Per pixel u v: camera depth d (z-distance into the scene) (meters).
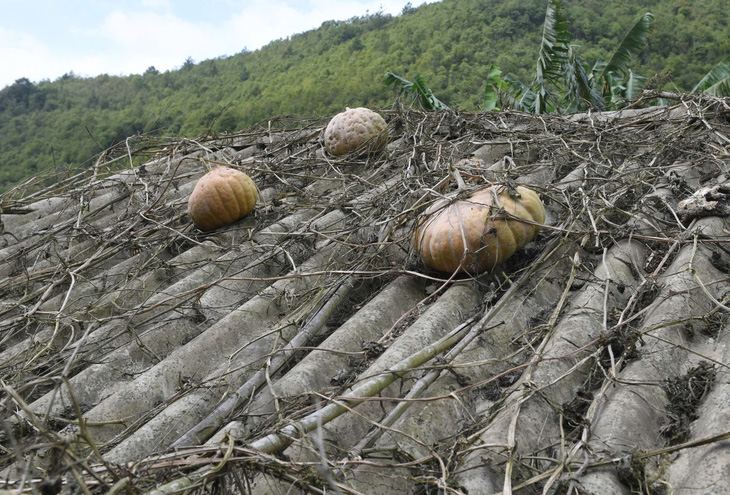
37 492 1.93
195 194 5.46
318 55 48.31
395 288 4.13
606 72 14.83
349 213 5.39
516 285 3.79
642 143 5.80
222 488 2.39
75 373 3.86
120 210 6.57
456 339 3.35
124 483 2.02
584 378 3.06
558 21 13.13
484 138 7.09
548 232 4.41
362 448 2.70
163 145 7.96
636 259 4.04
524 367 3.14
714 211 4.22
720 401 2.64
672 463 2.43
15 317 4.55
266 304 4.19
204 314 4.24
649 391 2.81
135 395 3.40
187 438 2.97
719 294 3.50
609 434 2.57
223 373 3.51
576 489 2.30
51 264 5.49
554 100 14.02
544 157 6.20
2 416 3.37
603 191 4.70
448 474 2.49
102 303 4.61
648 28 14.21
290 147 7.51
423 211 4.62
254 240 5.23
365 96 25.73
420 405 2.96
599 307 3.51
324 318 3.89
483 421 2.80
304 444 2.59
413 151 6.07
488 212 3.91
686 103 6.64
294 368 3.43
